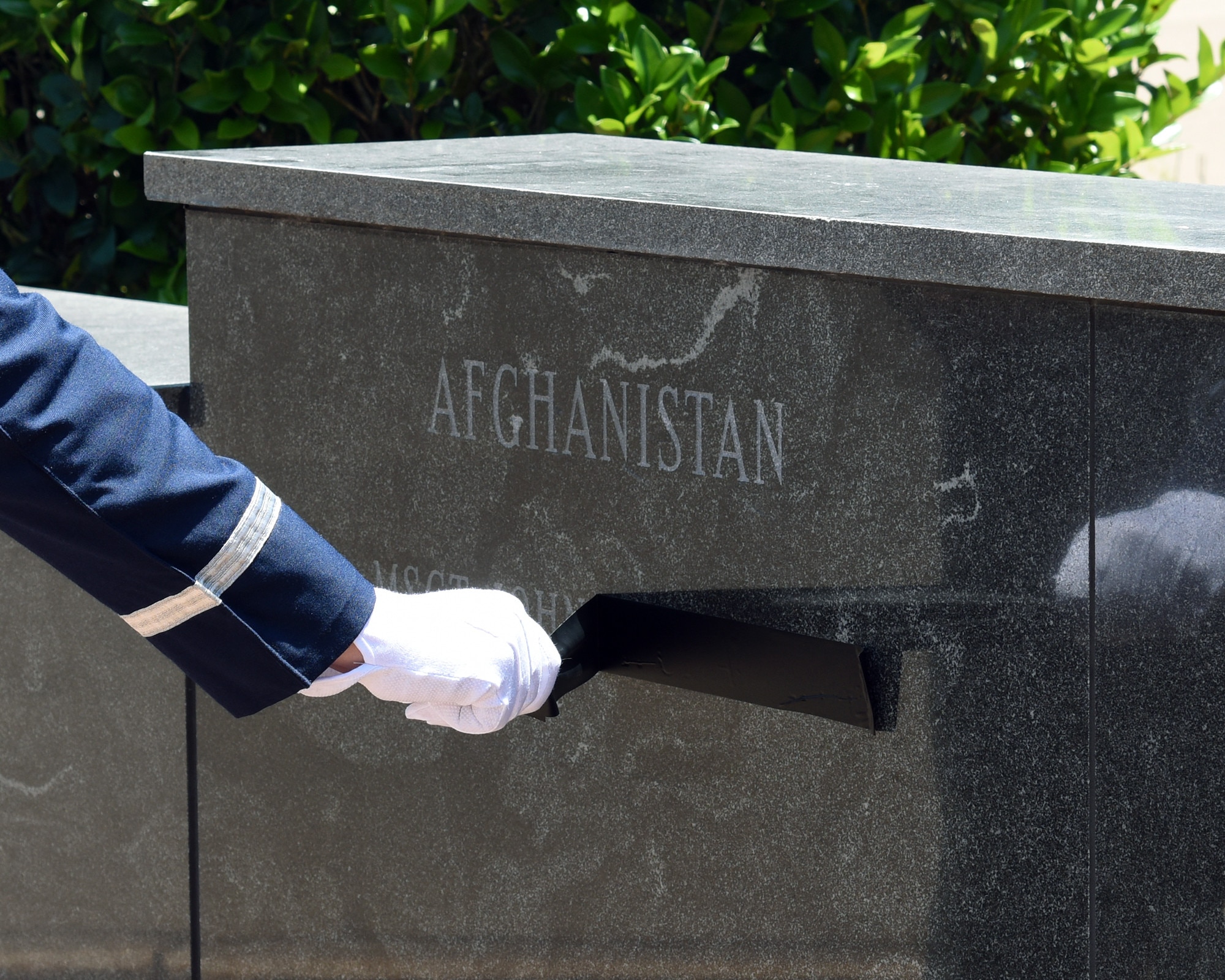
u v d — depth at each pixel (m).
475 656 2.34
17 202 5.32
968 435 2.57
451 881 3.42
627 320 2.95
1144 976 2.50
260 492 2.12
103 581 2.10
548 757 3.22
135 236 5.24
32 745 4.06
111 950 4.03
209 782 3.78
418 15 4.66
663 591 2.99
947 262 2.48
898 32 4.77
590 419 3.04
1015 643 2.57
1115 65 5.11
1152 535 2.40
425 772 3.43
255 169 3.42
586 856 3.20
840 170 3.44
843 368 2.69
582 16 4.60
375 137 5.25
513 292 3.11
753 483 2.83
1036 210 2.72
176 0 4.64
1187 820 2.42
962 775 2.66
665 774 3.05
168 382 3.66
